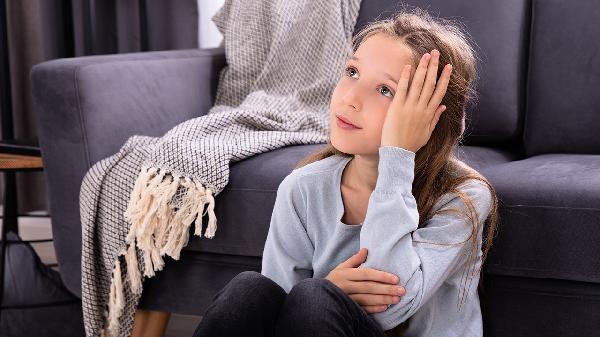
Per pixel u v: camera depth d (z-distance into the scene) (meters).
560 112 1.94
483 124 2.05
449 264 1.25
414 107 1.24
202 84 2.24
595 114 1.91
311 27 2.20
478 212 1.28
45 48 3.16
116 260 1.77
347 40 2.16
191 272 1.76
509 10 2.06
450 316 1.33
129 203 1.71
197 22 3.01
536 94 1.98
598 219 1.40
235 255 1.73
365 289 1.23
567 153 1.94
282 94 2.20
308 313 1.13
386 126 1.25
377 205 1.24
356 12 2.20
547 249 1.44
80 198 1.84
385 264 1.23
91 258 1.80
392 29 1.29
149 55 2.09
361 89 1.26
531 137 1.99
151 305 1.82
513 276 1.48
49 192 1.93
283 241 1.38
